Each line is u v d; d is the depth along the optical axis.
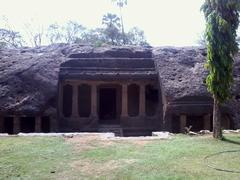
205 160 13.40
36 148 15.81
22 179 11.09
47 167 12.54
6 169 12.25
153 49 34.97
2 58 33.25
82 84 32.94
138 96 34.16
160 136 19.91
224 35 18.09
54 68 31.73
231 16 18.25
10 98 29.09
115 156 14.13
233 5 17.92
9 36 65.06
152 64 33.31
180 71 31.39
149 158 13.69
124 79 31.95
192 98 28.91
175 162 13.01
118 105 34.09
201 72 31.12
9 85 29.98
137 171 11.82
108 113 35.50
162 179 10.84
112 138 18.80
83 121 31.39
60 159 13.75
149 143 17.16
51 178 11.24
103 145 16.62
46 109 29.03
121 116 31.83
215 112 18.62
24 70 30.83
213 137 18.72
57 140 17.94
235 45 18.30
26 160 13.54
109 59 33.19
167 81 30.17
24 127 29.97
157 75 32.06
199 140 18.03
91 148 15.85
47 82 30.12
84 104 33.97
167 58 32.94
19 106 28.52
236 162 13.10
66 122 31.34
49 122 29.30
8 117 29.69
